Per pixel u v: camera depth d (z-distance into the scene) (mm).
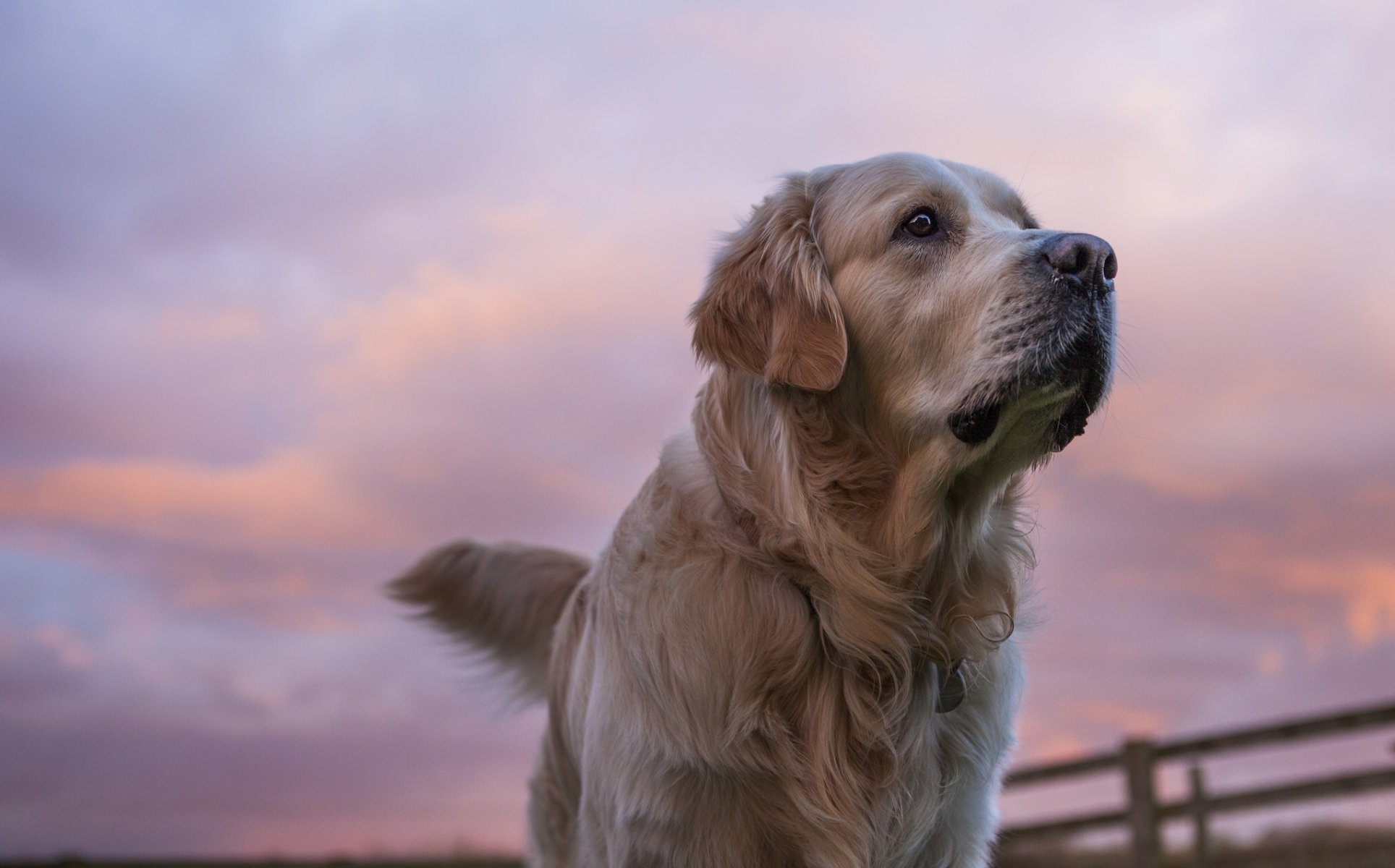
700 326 3279
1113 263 2988
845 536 3047
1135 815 9547
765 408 3139
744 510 3057
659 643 2951
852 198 3244
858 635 2984
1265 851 9016
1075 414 3020
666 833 2939
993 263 2979
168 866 9570
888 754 2994
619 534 3291
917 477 3061
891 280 3104
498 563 4805
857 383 3137
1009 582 3295
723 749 2875
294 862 9906
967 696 3172
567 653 3951
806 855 2916
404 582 4871
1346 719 8477
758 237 3342
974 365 2947
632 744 2982
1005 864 10414
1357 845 8578
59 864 9375
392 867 9961
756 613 2949
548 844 4062
